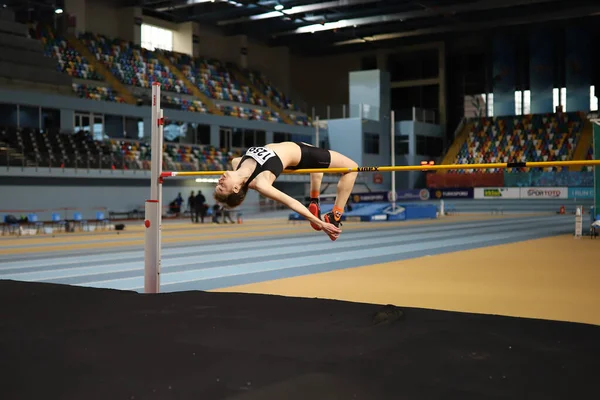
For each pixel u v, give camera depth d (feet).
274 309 18.28
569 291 27.50
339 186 17.87
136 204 108.17
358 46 162.09
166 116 114.42
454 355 12.91
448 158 151.74
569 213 119.34
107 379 11.73
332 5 119.85
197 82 131.75
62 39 114.83
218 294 21.22
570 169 133.90
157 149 24.59
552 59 149.28
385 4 124.88
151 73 123.24
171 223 97.09
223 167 121.29
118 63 119.34
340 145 144.05
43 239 66.64
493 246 52.42
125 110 109.50
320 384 11.25
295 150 17.01
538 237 62.54
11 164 88.53
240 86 141.90
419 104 162.81
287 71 162.61
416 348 13.50
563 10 125.08
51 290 22.81
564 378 11.42
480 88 159.33
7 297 21.30
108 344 14.30
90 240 65.00
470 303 24.32
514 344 13.70
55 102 99.55
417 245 54.54
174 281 32.78
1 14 101.96
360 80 148.46
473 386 11.04
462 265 38.37
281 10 124.16
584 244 53.62
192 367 12.41
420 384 11.18
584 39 145.07
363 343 14.01
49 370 12.35
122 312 18.21
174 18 137.69
